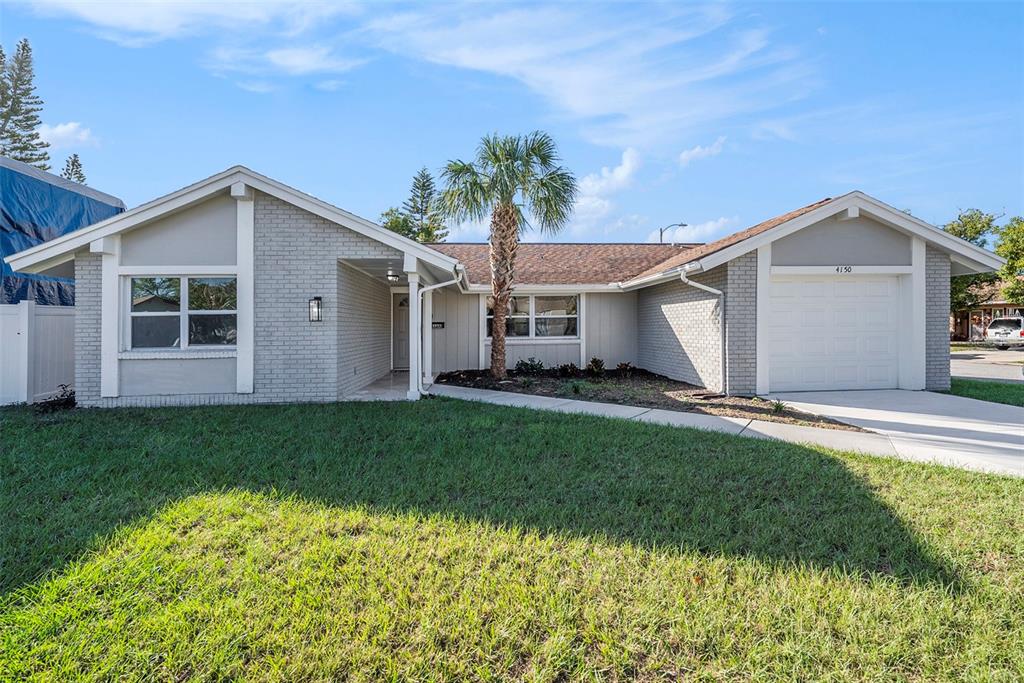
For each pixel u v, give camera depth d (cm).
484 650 257
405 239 980
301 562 338
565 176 1291
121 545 360
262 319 974
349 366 1093
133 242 947
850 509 429
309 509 427
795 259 1100
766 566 335
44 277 1163
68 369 1081
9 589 307
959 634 266
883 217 1079
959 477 510
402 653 254
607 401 1023
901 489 476
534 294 1600
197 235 960
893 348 1147
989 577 321
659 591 305
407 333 1672
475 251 1894
